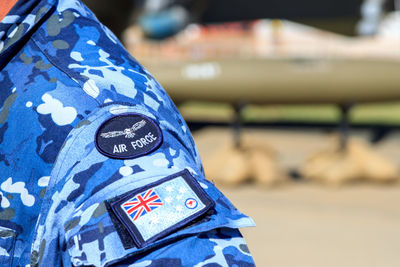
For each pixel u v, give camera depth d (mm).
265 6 8773
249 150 7266
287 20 8844
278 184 6957
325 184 6973
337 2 8484
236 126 7402
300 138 9969
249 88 7484
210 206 582
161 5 7004
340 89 7305
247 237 5125
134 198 575
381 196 6461
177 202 578
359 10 8445
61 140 629
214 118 12266
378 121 11312
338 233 5199
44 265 605
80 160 608
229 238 598
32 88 672
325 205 6098
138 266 552
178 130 704
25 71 695
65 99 648
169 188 586
